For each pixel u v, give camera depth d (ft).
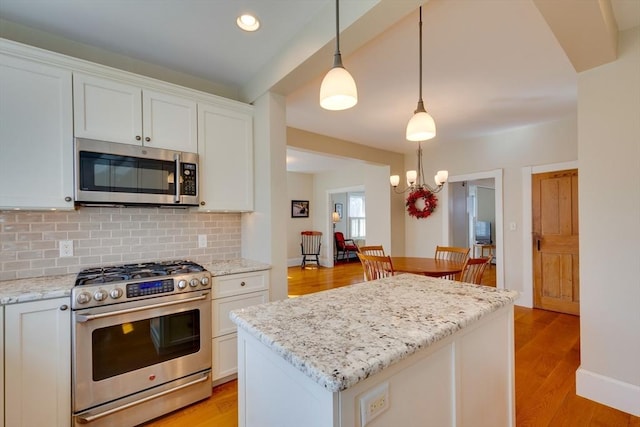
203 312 6.88
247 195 8.73
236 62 7.97
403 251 18.75
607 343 6.47
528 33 6.66
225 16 6.14
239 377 4.02
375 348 2.97
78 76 6.27
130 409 5.93
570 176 12.53
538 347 9.50
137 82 6.98
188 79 8.61
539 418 6.15
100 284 5.66
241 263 8.44
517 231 14.05
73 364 5.42
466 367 3.94
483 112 11.67
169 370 6.38
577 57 6.15
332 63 6.59
